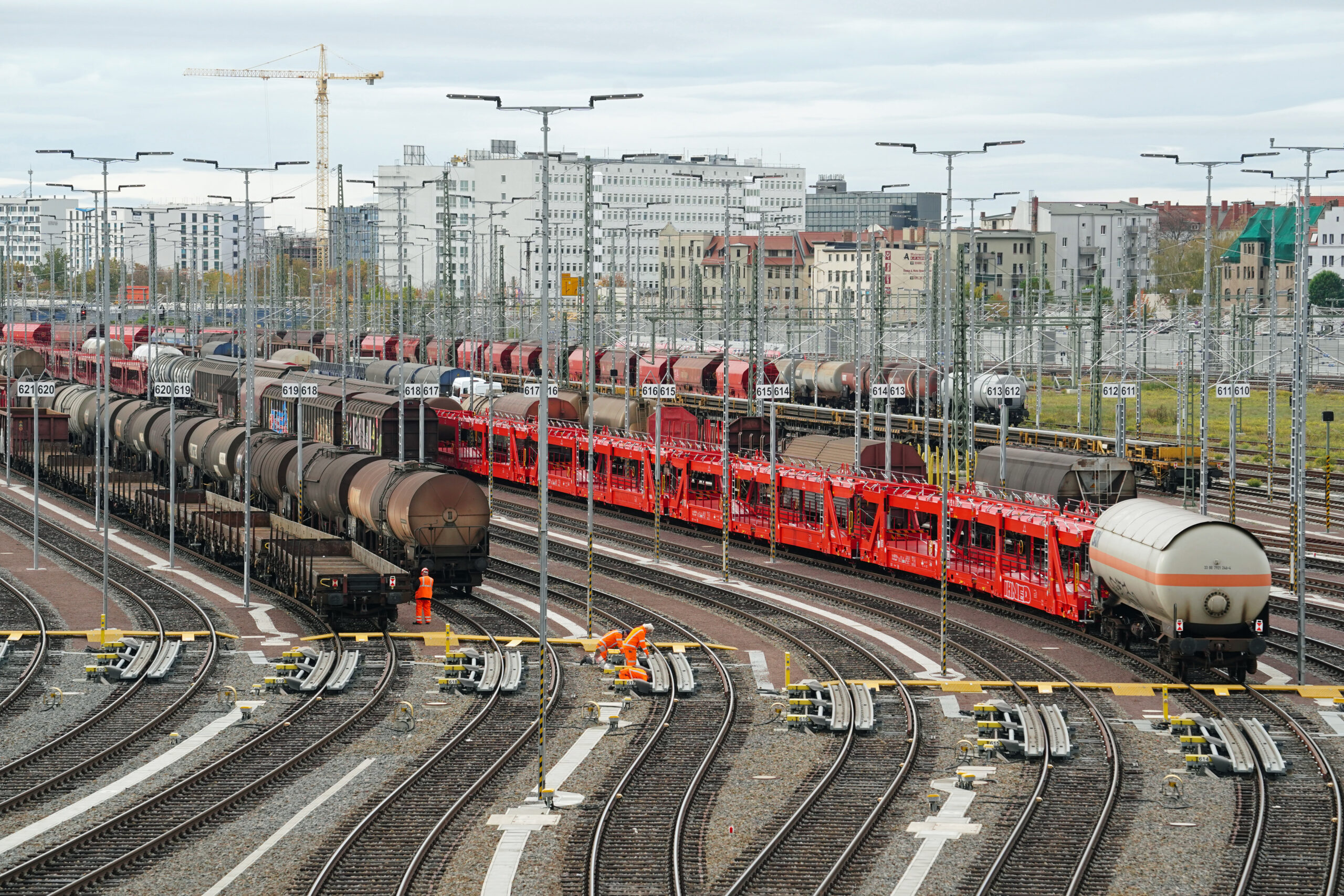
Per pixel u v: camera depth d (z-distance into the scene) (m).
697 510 139.50
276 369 186.25
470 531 105.06
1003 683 79.75
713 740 69.44
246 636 94.19
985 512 103.00
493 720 73.44
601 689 80.31
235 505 124.94
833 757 66.38
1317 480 169.12
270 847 54.59
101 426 144.88
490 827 57.03
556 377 199.62
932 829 56.16
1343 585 111.25
